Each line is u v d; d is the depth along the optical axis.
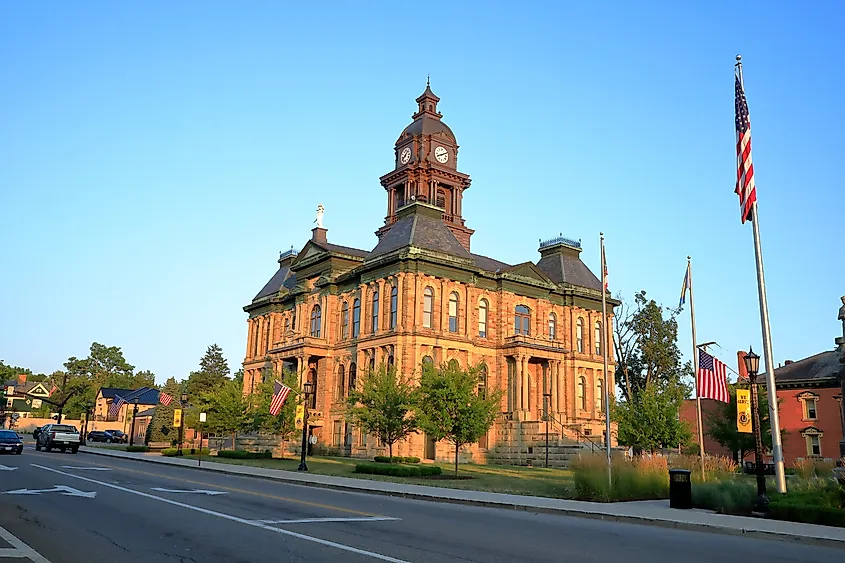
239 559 11.82
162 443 74.69
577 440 51.56
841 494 20.88
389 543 13.87
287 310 73.19
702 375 33.19
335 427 59.72
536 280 63.84
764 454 63.25
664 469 28.36
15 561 11.12
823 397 63.84
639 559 13.06
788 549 15.36
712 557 13.66
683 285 35.25
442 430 36.56
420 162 74.00
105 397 134.38
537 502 23.45
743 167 25.84
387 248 58.56
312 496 24.31
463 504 23.97
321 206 69.75
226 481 30.39
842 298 39.09
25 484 24.55
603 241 33.41
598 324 69.44
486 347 59.41
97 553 12.08
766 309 24.62
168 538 13.78
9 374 170.88
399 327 54.25
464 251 59.91
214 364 142.00
